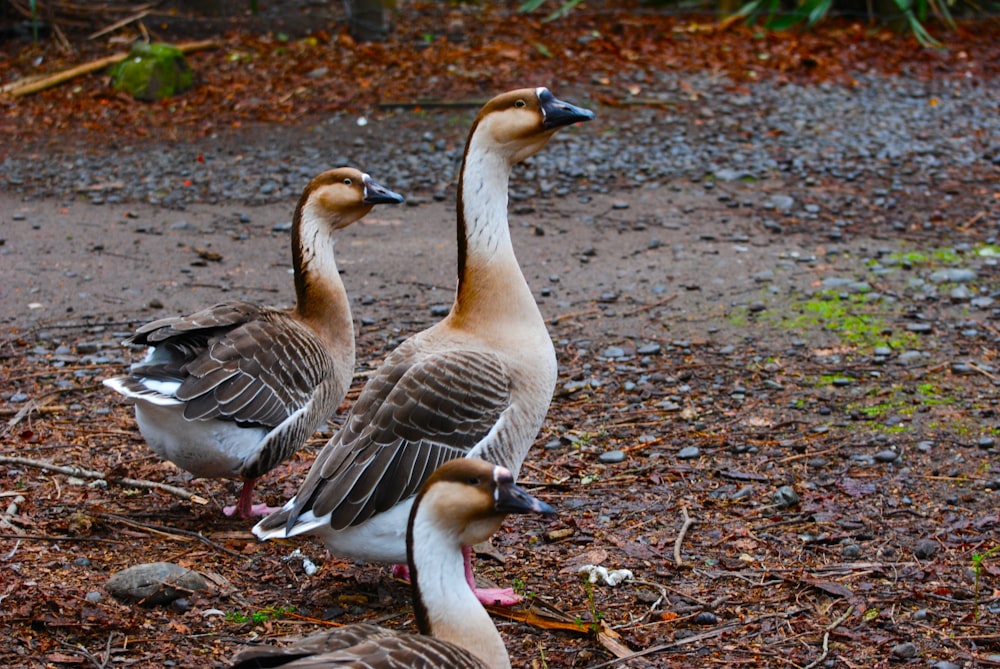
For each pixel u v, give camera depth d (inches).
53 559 203.6
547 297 358.0
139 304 344.5
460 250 202.8
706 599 198.2
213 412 206.1
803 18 658.2
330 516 176.6
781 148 495.2
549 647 183.9
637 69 584.1
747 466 252.4
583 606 196.1
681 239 406.0
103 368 299.9
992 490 238.1
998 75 599.2
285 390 217.3
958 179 463.2
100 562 204.5
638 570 208.8
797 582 203.0
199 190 449.4
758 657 180.2
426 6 678.5
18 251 384.8
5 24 611.8
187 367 207.6
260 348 216.1
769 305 348.8
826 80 582.9
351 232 418.0
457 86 551.8
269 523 177.3
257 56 588.1
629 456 258.7
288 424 218.2
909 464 251.3
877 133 514.0
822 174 469.4
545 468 253.1
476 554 215.0
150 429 212.5
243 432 213.5
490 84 555.2
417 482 182.9
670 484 245.0
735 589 202.1
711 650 182.4
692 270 378.0
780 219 424.8
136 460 249.9
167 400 201.9
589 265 382.9
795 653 181.5
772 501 236.2
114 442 258.7
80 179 458.0
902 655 179.2
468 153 200.7
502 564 211.8
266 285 362.9
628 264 383.6
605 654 181.5
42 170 465.7
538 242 403.9
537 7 679.1
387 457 182.1
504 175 202.2
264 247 397.4
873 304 348.2
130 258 382.6
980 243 399.5
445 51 597.0
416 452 184.1
